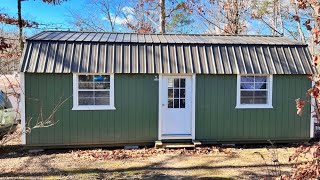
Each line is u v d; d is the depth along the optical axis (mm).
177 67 9406
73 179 6516
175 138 9664
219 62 9641
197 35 12031
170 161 8031
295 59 9945
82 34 10984
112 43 9586
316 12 3701
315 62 3789
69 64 8953
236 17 20078
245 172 7027
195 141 9555
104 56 9273
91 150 9219
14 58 13766
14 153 8844
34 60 8828
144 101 9430
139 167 7477
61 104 9023
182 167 7484
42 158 8312
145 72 9211
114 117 9320
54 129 9055
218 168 7383
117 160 8133
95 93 9250
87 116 9203
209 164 7746
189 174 6906
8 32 16500
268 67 9688
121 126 9359
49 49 9102
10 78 12766
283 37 12117
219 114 9695
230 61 9703
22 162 7895
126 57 9383
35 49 9023
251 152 9039
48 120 8695
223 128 9719
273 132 9883
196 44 9930
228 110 9719
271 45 10148
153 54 9570
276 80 9805
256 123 9820
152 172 7062
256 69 9617
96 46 9438
